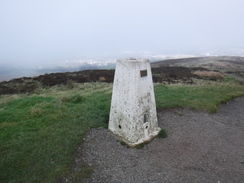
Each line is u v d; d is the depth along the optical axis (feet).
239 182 14.78
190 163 16.92
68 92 48.88
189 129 23.63
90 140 20.08
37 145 18.84
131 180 14.58
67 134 20.92
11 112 28.81
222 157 18.08
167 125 24.41
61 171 15.26
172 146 19.56
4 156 17.22
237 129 24.58
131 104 18.31
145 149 18.74
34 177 14.62
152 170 15.76
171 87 46.19
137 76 18.16
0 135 21.18
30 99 36.19
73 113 26.99
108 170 15.66
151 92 20.34
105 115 26.48
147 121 20.38
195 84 56.85
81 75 77.36
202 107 30.96
